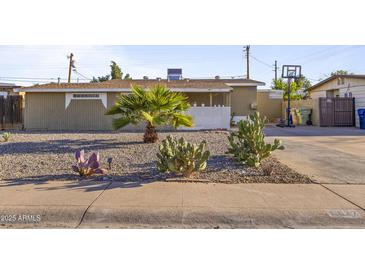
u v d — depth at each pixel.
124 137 13.68
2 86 29.75
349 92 24.52
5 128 19.48
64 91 18.92
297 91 36.44
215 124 18.78
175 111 11.56
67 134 15.27
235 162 8.09
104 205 5.02
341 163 8.30
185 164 6.61
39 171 7.27
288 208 4.91
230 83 25.56
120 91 18.97
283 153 9.94
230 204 5.07
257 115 8.13
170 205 5.02
